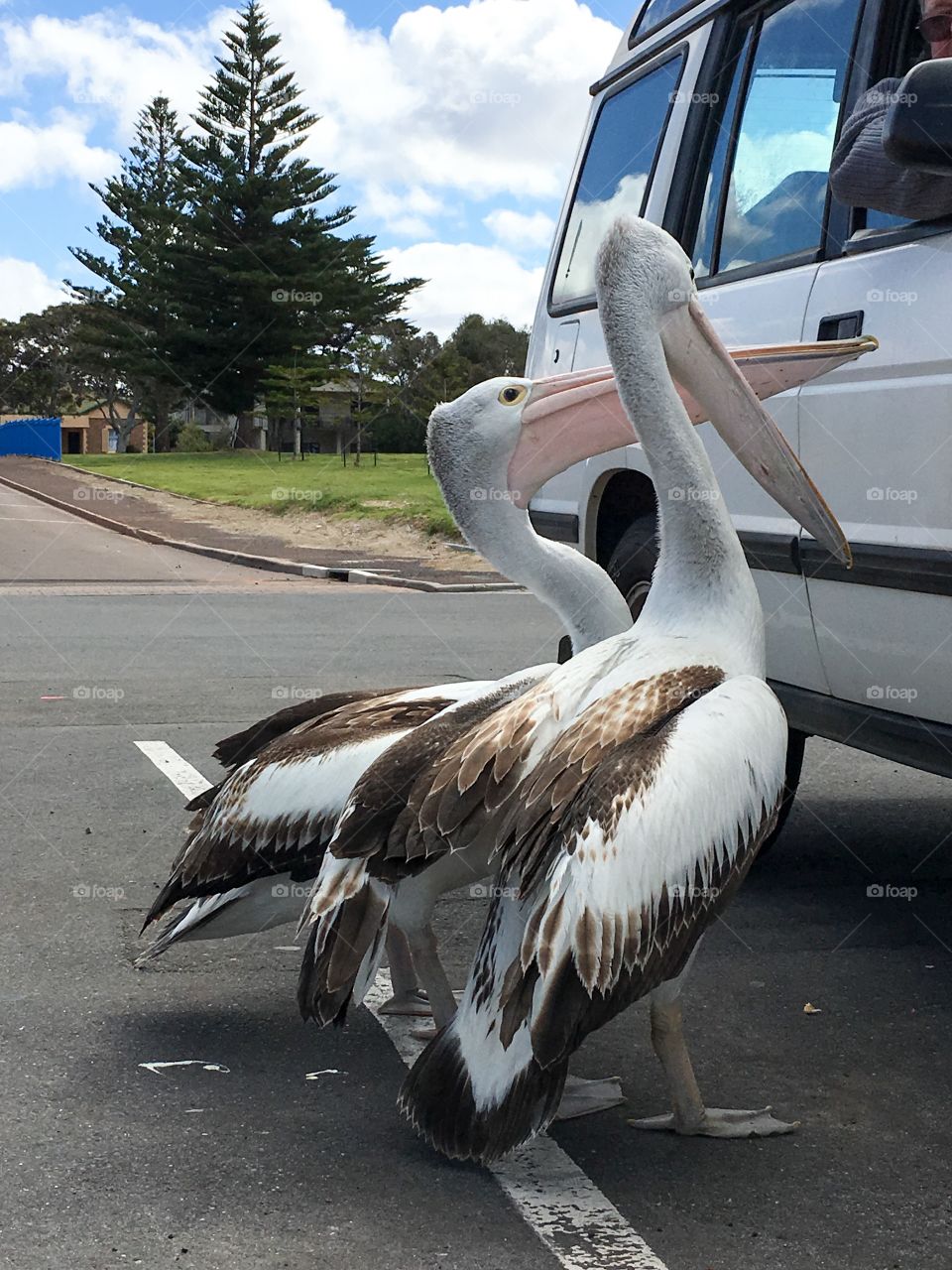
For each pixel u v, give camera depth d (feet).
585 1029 4.89
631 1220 5.21
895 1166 5.63
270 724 7.55
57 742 13.48
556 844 5.10
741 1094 6.29
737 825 5.20
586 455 7.29
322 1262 4.94
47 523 53.62
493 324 105.19
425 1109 5.24
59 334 154.40
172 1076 6.47
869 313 7.57
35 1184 5.48
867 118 7.66
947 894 9.14
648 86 10.95
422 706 6.79
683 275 6.62
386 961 8.09
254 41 95.45
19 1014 7.14
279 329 101.40
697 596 6.29
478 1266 4.91
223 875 6.69
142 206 106.01
